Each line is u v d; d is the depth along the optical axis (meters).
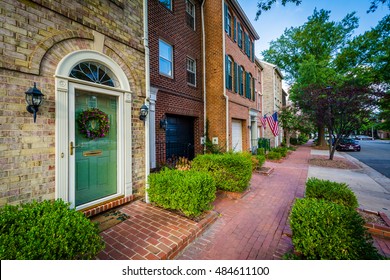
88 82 3.18
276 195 5.09
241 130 10.86
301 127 19.66
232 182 4.79
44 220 1.83
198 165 5.20
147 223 3.17
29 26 2.52
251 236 3.08
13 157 2.36
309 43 20.12
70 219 1.91
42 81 2.64
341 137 11.44
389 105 8.74
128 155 3.85
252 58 12.30
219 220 3.63
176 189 3.34
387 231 2.99
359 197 4.87
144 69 4.28
